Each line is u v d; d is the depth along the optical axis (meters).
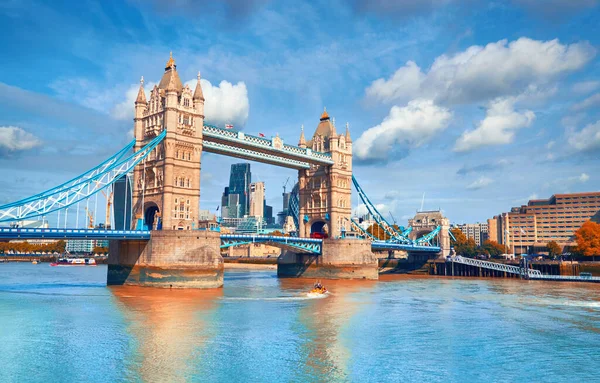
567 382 42.19
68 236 90.88
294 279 139.38
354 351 50.34
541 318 70.50
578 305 84.06
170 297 85.75
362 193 164.88
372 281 136.88
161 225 106.31
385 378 42.12
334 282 130.12
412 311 75.94
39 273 162.88
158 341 52.38
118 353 47.56
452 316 71.69
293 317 68.06
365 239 143.25
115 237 96.50
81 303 76.62
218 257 103.19
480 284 127.44
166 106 107.50
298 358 47.31
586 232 189.75
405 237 188.88
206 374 42.09
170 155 106.31
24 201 90.00
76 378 40.50
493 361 47.75
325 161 147.38
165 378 40.84
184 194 108.88
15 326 58.75
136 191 114.19
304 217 156.75
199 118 112.88
